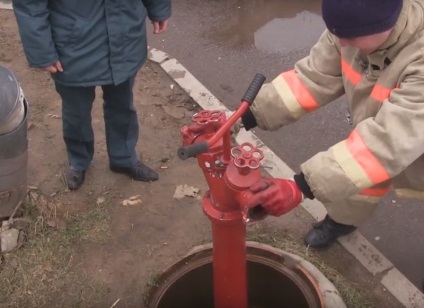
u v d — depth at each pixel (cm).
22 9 256
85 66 279
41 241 312
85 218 328
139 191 345
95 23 270
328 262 303
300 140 388
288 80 231
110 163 350
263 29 497
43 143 379
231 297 221
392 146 181
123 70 287
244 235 203
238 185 177
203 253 252
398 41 189
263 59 463
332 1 181
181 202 338
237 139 372
